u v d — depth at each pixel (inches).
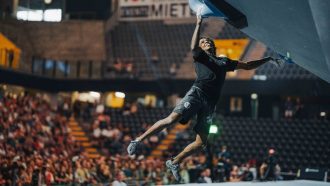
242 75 1337.4
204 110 283.4
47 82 1357.0
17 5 1504.7
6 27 1414.9
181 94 1368.1
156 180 861.2
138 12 1621.6
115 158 924.6
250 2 303.9
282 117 1320.1
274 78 1246.3
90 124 1296.8
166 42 1551.4
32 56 1317.7
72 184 768.9
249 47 1418.6
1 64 1227.2
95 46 1528.1
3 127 937.5
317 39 313.7
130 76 1379.2
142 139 278.4
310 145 1194.6
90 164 872.9
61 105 1374.3
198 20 283.0
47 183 759.7
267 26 331.6
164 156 1133.7
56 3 1540.4
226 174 896.9
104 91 1380.4
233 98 1379.2
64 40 1523.1
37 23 1518.2
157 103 1478.8
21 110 1074.1
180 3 1601.9
